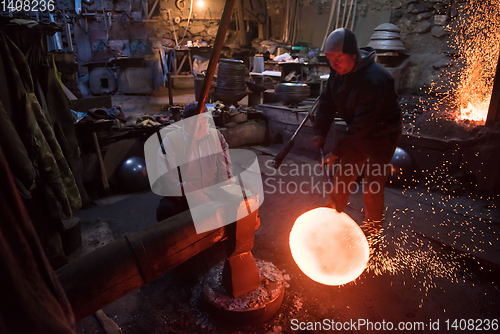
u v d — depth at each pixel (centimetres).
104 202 387
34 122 211
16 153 183
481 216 333
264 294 214
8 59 200
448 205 359
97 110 413
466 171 383
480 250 275
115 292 144
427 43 606
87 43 998
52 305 82
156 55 989
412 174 408
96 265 138
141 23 1012
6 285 72
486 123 386
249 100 646
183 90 927
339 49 217
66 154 345
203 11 1034
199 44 991
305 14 838
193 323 215
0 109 178
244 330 207
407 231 311
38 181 222
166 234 157
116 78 899
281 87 555
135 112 642
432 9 596
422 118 456
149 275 153
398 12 643
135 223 341
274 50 838
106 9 986
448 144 386
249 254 211
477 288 246
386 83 229
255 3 981
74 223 282
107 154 414
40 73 309
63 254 255
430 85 600
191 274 262
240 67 578
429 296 238
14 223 76
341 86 247
